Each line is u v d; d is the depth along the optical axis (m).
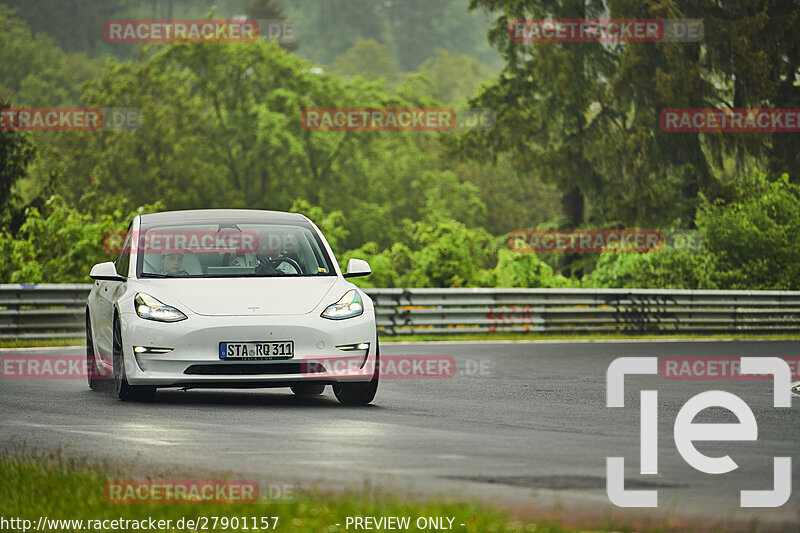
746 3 154.50
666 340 80.50
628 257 120.56
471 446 27.59
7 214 113.62
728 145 148.75
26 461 23.95
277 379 34.59
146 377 34.91
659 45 150.88
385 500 19.53
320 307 35.59
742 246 120.31
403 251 108.81
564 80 153.25
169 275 37.41
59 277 92.44
